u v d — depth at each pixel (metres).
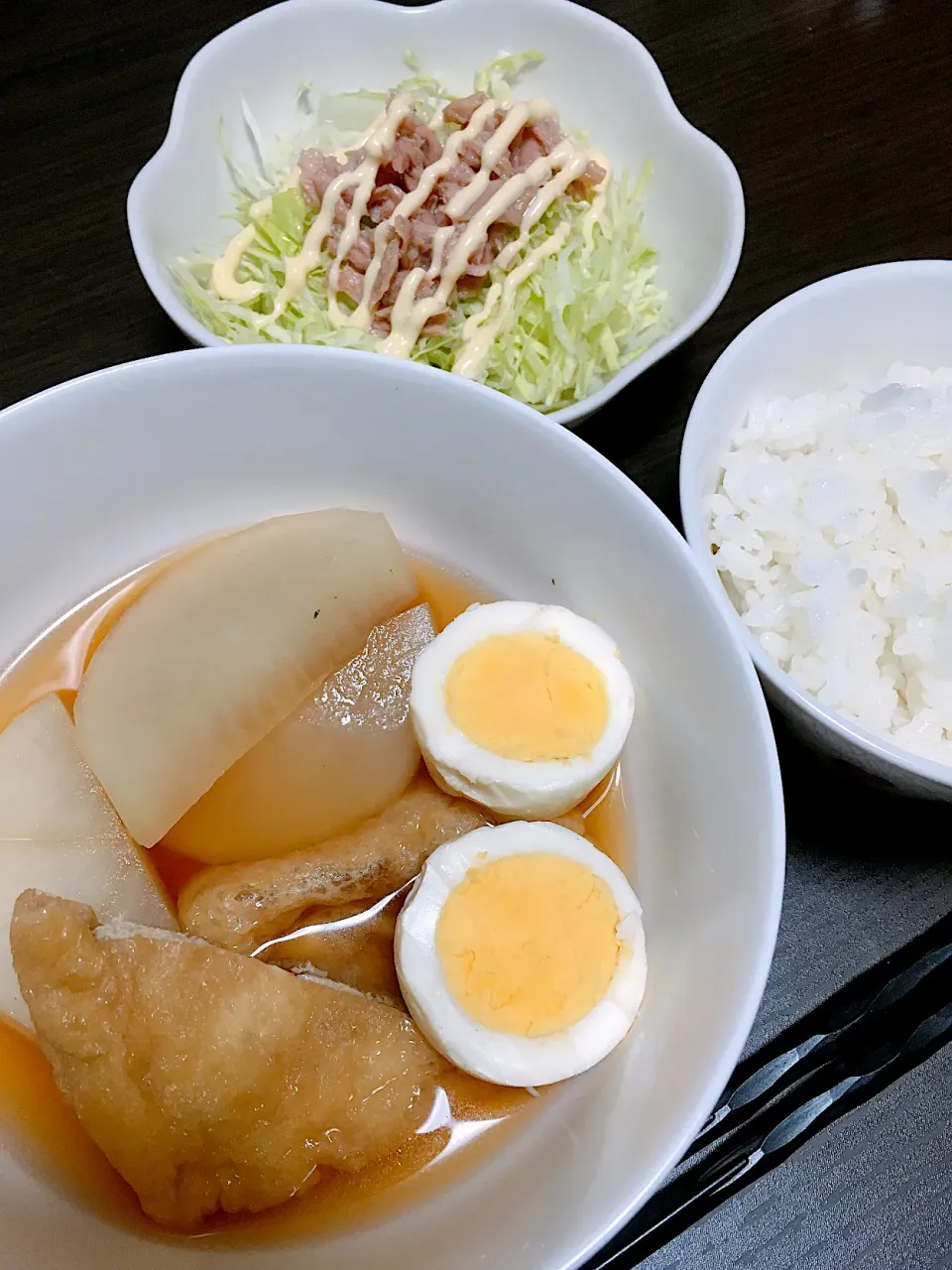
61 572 0.21
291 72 0.29
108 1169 0.17
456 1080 0.18
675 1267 0.18
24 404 0.18
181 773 0.19
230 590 0.20
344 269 0.27
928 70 0.32
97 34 0.32
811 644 0.22
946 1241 0.18
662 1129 0.15
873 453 0.24
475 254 0.27
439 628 0.21
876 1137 0.19
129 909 0.19
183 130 0.27
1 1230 0.16
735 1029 0.15
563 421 0.24
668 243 0.28
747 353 0.23
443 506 0.21
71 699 0.20
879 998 0.20
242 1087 0.16
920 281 0.24
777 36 0.33
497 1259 0.15
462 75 0.30
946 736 0.22
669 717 0.19
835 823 0.22
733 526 0.23
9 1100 0.18
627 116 0.29
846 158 0.31
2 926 0.18
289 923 0.19
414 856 0.19
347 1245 0.17
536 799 0.19
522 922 0.18
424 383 0.19
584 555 0.20
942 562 0.23
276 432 0.20
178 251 0.27
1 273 0.28
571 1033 0.17
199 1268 0.16
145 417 0.19
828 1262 0.18
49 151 0.30
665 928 0.18
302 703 0.20
